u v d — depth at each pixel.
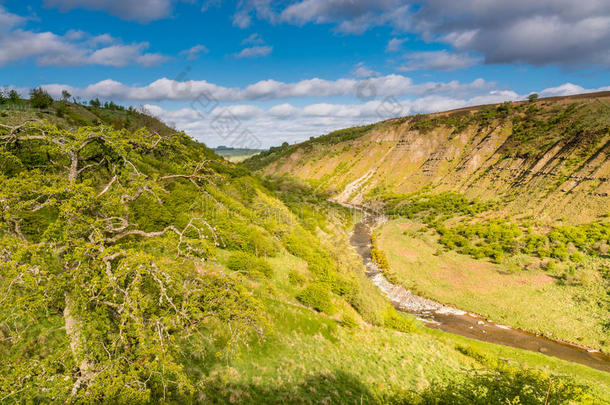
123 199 9.61
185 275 9.50
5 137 8.84
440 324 49.03
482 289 59.34
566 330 45.28
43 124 9.26
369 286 53.31
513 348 40.03
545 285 56.91
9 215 7.54
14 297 7.98
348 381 20.12
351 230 116.88
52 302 8.01
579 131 115.69
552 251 65.69
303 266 44.94
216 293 8.96
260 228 51.34
